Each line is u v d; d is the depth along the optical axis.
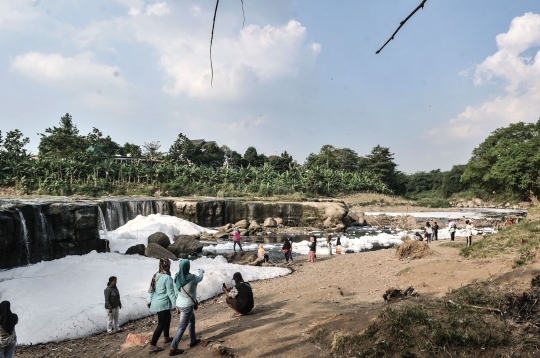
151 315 10.83
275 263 20.42
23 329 8.89
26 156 52.50
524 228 14.75
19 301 10.50
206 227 41.53
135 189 56.44
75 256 17.28
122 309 10.30
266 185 66.44
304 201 51.03
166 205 40.69
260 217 44.59
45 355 7.81
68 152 63.25
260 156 100.56
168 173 62.34
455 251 17.95
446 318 5.52
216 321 8.88
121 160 76.44
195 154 89.81
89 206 20.94
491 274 9.87
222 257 20.14
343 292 11.17
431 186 122.94
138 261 17.00
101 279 13.30
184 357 6.45
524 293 5.82
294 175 78.88
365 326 6.31
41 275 13.80
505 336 4.89
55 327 8.92
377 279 12.88
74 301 10.67
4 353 6.13
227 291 9.16
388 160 103.88
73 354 7.80
